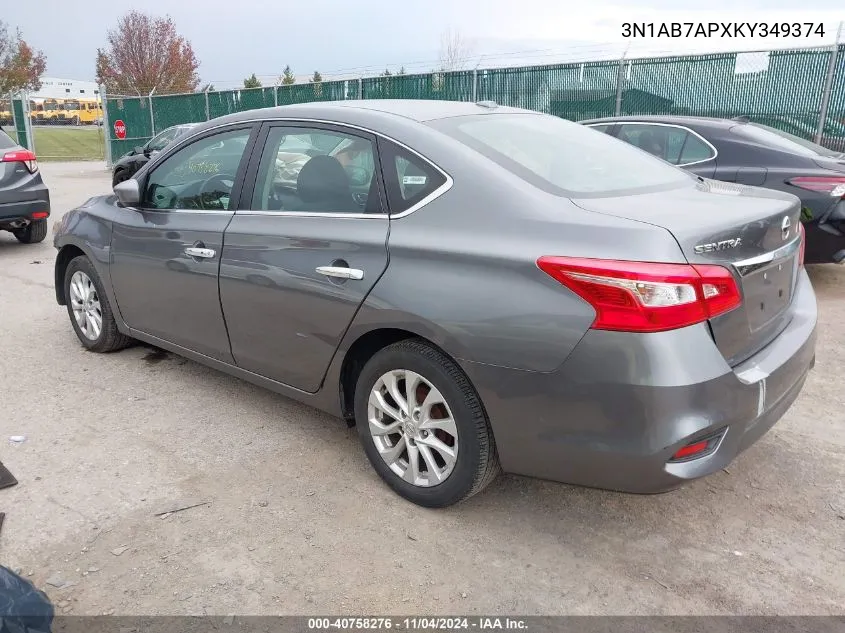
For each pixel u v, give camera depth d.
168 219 3.97
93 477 3.29
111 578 2.59
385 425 3.10
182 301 3.89
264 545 2.78
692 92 12.01
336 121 3.26
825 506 3.05
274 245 3.30
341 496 3.13
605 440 2.41
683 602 2.48
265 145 3.53
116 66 42.56
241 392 4.26
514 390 2.54
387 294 2.83
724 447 2.46
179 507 3.04
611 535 2.87
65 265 5.09
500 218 2.63
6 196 8.23
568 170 2.99
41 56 46.41
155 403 4.10
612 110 13.02
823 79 10.62
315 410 4.02
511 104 14.51
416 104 3.47
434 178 2.86
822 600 2.49
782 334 2.87
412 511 3.02
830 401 4.07
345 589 2.54
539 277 2.46
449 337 2.65
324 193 3.21
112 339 4.75
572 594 2.53
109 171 23.08
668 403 2.30
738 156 6.32
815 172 5.93
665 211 2.58
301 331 3.23
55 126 68.94
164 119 23.50
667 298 2.28
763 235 2.62
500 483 3.25
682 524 2.94
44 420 3.88
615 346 2.33
